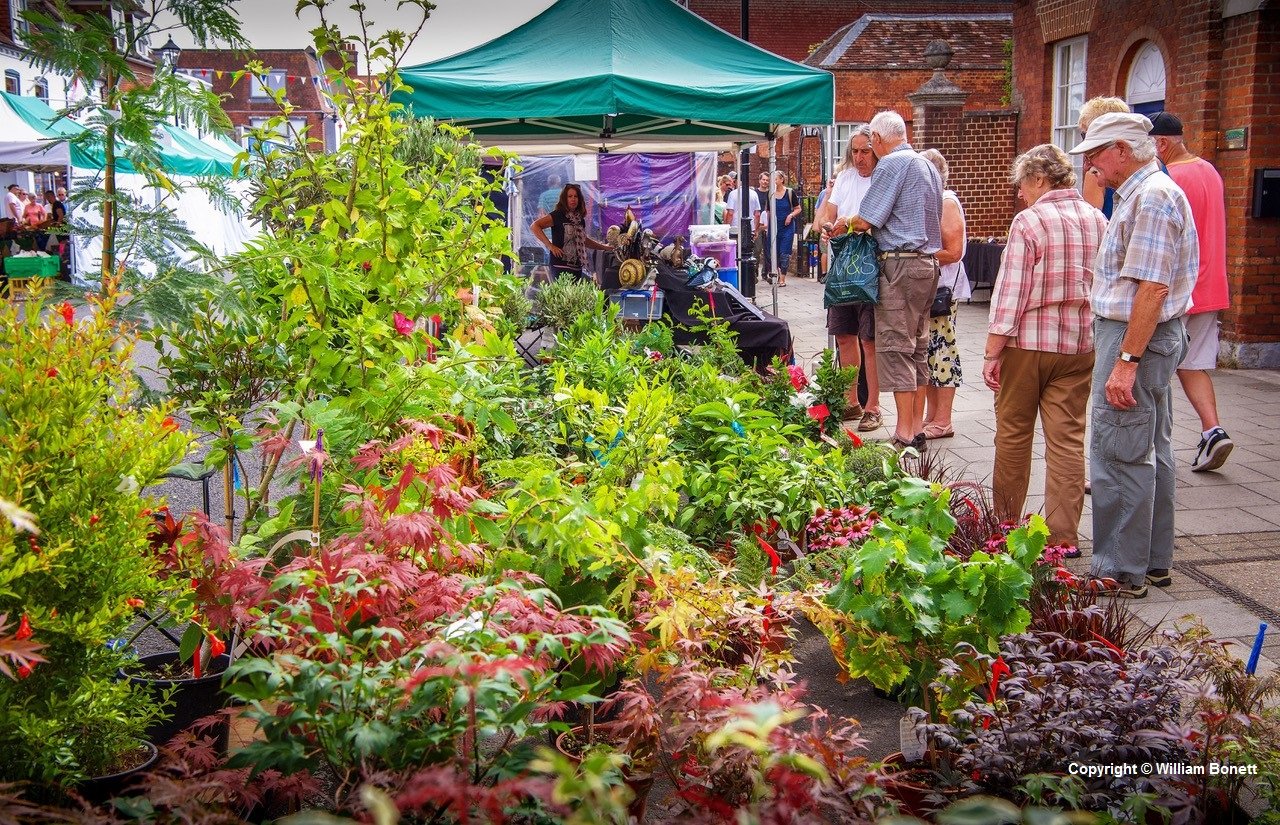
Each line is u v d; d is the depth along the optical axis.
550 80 8.70
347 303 4.54
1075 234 5.48
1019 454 5.73
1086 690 3.13
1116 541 5.16
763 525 4.80
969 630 3.46
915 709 3.19
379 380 4.11
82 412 2.77
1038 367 5.57
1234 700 3.16
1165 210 4.86
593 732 3.29
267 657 2.79
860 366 8.81
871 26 26.34
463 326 5.67
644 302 9.32
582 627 2.87
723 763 2.54
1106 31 13.68
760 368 9.23
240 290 3.99
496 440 4.94
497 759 2.51
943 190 8.20
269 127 4.70
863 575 3.58
